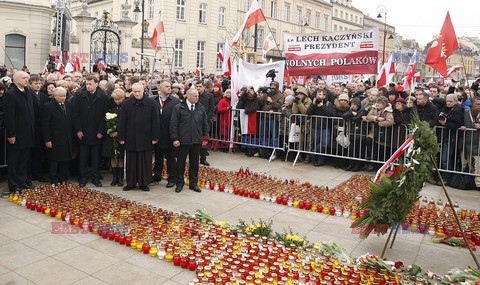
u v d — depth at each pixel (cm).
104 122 827
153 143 819
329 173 998
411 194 525
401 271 500
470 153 883
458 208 753
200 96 1056
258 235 571
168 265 507
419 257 551
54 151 816
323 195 777
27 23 3139
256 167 1034
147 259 521
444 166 913
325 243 551
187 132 804
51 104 805
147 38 3127
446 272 509
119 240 563
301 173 988
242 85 1176
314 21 5884
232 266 475
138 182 816
